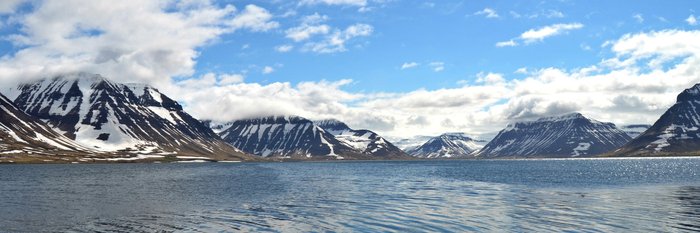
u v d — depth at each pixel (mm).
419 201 62594
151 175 143500
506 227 41469
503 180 110000
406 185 94750
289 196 71000
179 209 55188
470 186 90375
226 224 44250
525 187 86438
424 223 43812
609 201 61156
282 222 45219
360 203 60625
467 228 41094
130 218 48312
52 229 42469
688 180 104938
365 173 163875
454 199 64875
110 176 136125
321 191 80438
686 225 42344
